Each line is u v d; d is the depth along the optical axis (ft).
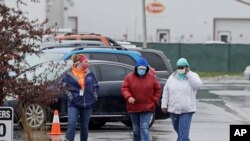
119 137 126.72
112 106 133.80
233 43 423.23
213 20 464.24
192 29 463.83
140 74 101.91
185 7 463.42
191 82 101.45
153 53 166.40
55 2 357.00
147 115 102.42
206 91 249.55
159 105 136.36
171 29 463.42
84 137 103.71
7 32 72.90
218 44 391.04
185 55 390.83
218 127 145.79
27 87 73.61
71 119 101.55
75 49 156.87
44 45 180.45
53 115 122.42
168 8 462.60
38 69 113.29
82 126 103.24
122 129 140.26
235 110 183.62
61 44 186.80
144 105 102.06
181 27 463.42
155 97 102.83
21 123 84.02
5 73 72.59
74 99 101.40
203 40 463.83
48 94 75.41
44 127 105.50
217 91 249.75
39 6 305.73
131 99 101.91
